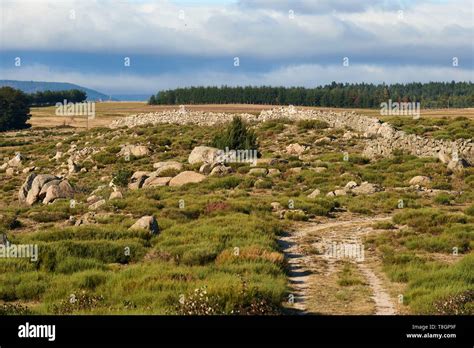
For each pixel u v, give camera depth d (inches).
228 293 727.7
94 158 2960.1
